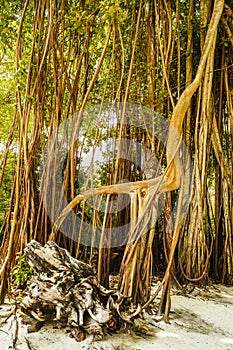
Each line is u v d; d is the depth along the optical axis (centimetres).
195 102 471
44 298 246
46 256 261
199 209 418
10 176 522
